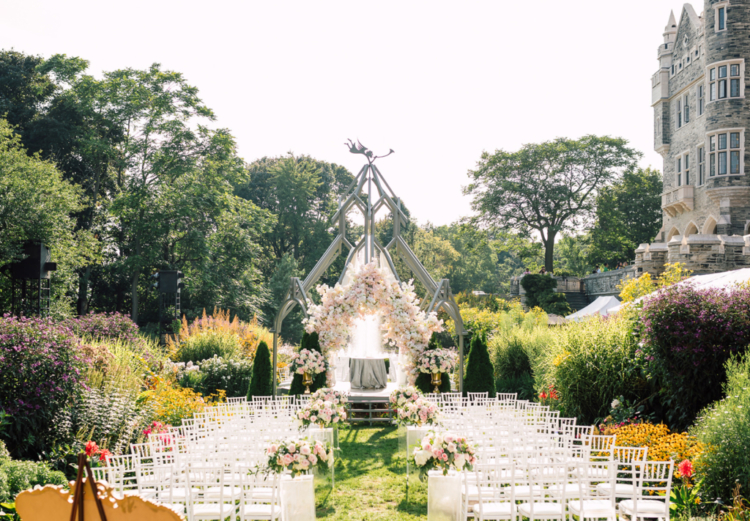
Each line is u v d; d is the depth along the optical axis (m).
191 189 31.27
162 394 11.34
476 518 5.68
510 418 8.06
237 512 6.09
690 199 27.25
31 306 17.14
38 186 18.02
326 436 8.53
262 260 47.81
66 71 29.61
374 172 14.68
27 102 30.58
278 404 10.14
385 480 8.55
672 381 9.46
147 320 34.62
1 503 5.30
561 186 39.50
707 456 6.30
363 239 14.47
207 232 33.59
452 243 69.00
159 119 31.19
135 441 8.99
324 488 7.91
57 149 30.34
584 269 58.28
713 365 9.01
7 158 18.42
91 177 33.06
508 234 43.78
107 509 2.37
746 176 23.92
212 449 6.94
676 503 6.19
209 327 20.62
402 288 13.28
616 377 10.75
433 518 6.27
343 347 12.83
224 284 33.53
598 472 6.35
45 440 7.88
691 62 27.77
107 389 9.23
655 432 8.27
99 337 15.42
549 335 16.06
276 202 48.44
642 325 10.34
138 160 32.06
